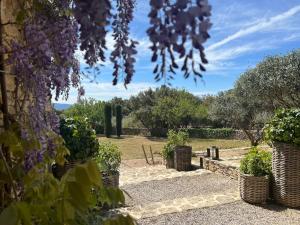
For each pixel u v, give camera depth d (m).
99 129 28.12
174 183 8.62
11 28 2.03
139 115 27.11
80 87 2.07
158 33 0.83
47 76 1.88
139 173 10.19
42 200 1.31
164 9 0.82
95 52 1.12
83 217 1.34
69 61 1.86
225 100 17.06
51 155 2.01
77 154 5.44
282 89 12.36
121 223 1.32
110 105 26.81
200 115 25.11
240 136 22.42
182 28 0.78
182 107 24.98
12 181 1.56
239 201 6.57
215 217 5.76
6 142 1.68
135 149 18.44
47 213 1.25
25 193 1.49
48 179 1.44
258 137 15.39
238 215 5.81
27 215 1.15
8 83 2.00
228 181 8.65
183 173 9.91
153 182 8.75
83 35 1.01
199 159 11.87
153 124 26.58
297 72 11.93
